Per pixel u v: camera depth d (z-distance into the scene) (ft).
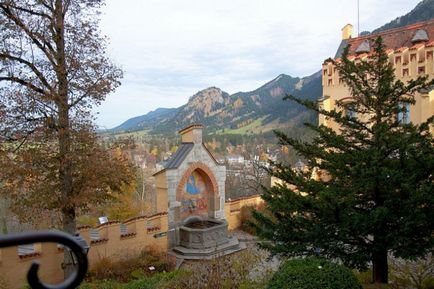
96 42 53.36
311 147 36.63
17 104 47.91
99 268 62.13
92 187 50.60
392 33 85.35
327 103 83.76
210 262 52.60
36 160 48.01
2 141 48.06
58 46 50.49
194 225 84.53
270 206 36.09
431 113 70.13
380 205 32.45
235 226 93.86
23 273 55.77
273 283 29.76
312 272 29.30
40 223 52.70
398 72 75.51
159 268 66.18
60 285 6.66
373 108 34.53
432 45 71.31
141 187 163.43
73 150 50.03
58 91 49.32
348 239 33.91
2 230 103.76
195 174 86.89
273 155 163.73
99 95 51.93
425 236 31.01
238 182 161.68
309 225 33.76
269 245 36.68
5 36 48.03
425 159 29.73
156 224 76.64
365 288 33.58
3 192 49.14
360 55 82.43
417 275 38.32
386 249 32.12
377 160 30.19
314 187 34.12
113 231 68.13
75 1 51.75
